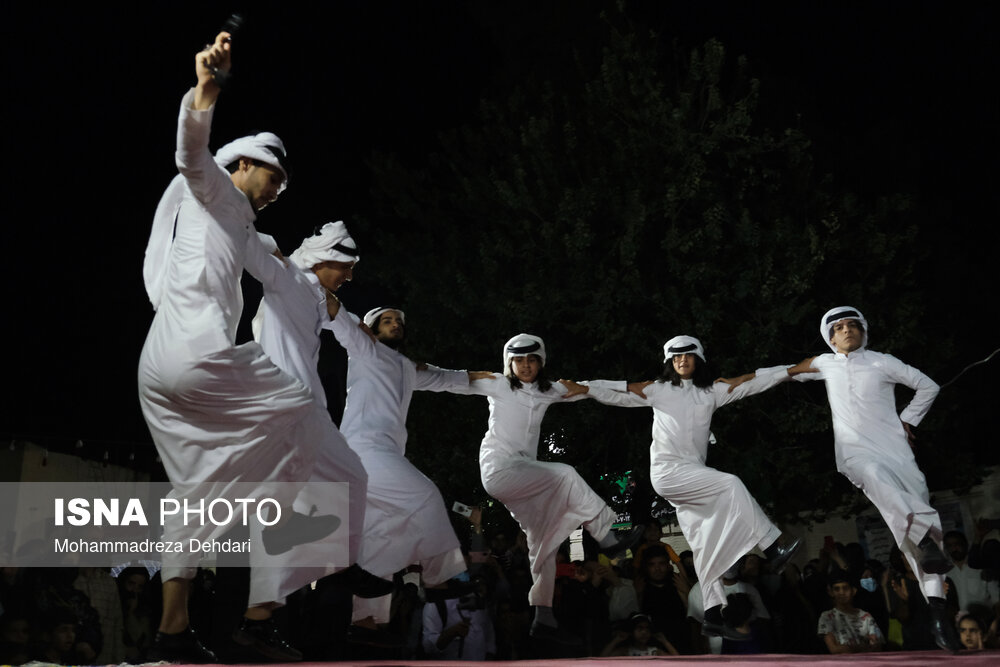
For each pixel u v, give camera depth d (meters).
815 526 15.13
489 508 12.92
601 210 12.86
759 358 12.04
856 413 6.66
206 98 3.72
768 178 13.27
